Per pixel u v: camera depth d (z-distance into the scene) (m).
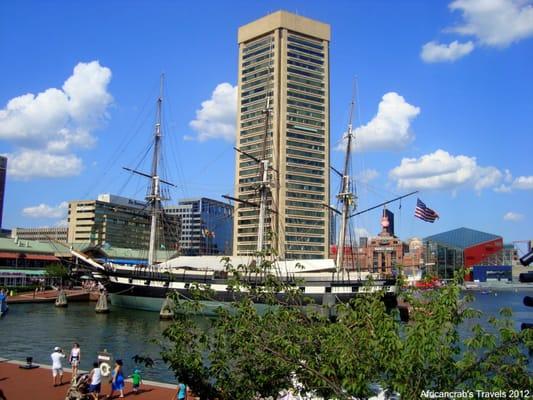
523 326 19.25
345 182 107.56
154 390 34.62
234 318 17.77
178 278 95.75
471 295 16.45
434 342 14.07
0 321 82.38
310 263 93.75
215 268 97.31
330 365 15.27
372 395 14.98
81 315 93.31
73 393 29.86
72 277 126.31
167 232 174.38
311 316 18.22
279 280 19.83
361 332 15.56
